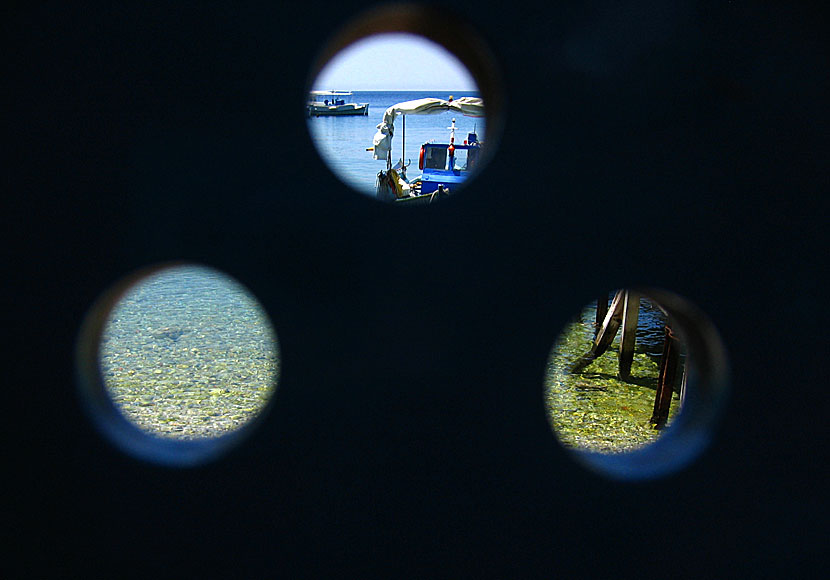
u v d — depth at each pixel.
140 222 1.88
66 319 1.90
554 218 1.94
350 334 1.95
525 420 2.00
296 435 1.97
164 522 1.98
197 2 1.81
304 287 1.93
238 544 2.01
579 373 9.83
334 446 1.98
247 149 1.87
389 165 17.56
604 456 2.21
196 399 8.91
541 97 1.88
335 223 1.91
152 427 7.96
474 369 1.97
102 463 1.95
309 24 1.82
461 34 1.95
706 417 2.15
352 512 2.01
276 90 1.85
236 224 1.89
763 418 2.04
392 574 2.05
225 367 10.13
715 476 2.05
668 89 1.89
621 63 1.88
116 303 2.05
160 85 1.84
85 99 1.83
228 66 1.83
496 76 1.96
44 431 1.93
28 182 1.85
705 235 1.96
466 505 2.02
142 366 10.13
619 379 9.57
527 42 1.86
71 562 2.00
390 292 1.94
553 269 1.96
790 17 1.87
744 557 2.09
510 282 1.96
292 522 2.01
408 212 1.92
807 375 2.03
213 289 14.62
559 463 2.02
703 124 1.91
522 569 2.07
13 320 1.89
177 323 12.23
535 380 1.99
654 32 1.87
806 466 2.06
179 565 2.01
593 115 1.90
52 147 1.84
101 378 2.11
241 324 12.23
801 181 1.95
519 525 2.04
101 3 1.80
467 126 66.31
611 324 9.51
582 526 2.05
